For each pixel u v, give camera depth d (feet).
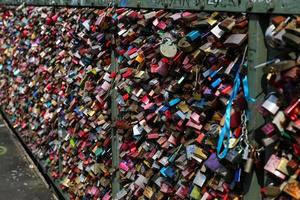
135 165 10.64
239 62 6.86
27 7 20.49
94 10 12.39
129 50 10.30
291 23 5.75
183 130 8.36
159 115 9.04
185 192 8.41
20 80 21.76
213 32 7.09
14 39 23.12
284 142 6.09
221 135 6.93
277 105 5.97
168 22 8.71
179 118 8.35
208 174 7.68
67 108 14.93
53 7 16.46
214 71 7.31
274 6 6.00
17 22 22.34
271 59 6.24
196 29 7.77
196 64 7.77
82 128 13.51
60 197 17.33
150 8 9.48
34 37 18.84
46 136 17.72
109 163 12.00
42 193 18.12
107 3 11.51
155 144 9.59
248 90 6.55
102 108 12.04
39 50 18.03
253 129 6.50
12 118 24.61
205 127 7.64
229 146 6.84
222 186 7.30
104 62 11.98
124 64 10.83
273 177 6.28
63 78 15.17
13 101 23.84
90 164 13.10
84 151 13.52
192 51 7.90
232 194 7.16
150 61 9.42
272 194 6.15
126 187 11.07
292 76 5.64
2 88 27.17
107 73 11.68
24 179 19.58
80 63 13.48
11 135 26.16
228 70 6.95
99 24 11.41
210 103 7.37
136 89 10.08
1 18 26.71
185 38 7.88
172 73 8.64
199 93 7.75
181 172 8.52
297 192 5.85
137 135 10.13
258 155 6.50
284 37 5.65
